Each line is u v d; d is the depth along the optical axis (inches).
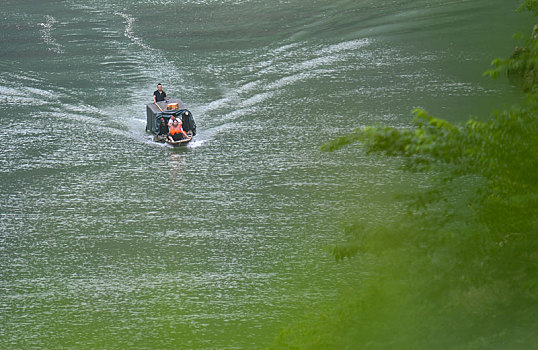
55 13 6082.7
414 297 1026.7
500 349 896.9
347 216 2807.6
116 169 3452.3
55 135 3873.0
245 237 2719.0
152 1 6348.4
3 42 5374.0
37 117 4116.6
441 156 891.4
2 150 3695.9
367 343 1015.0
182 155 3580.2
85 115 4146.2
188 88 4475.9
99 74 4741.6
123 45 5251.0
